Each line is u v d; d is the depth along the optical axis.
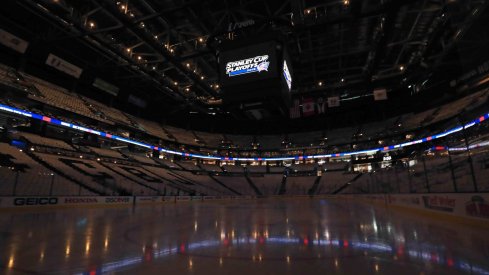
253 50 20.17
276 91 19.75
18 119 28.30
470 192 9.08
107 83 37.66
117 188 26.41
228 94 20.80
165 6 24.08
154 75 34.66
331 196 43.53
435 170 13.14
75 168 26.05
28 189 18.80
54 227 8.97
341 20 23.25
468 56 31.31
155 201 27.98
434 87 40.84
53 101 30.11
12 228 8.61
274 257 4.96
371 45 30.06
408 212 15.25
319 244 6.14
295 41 29.16
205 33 28.19
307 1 24.45
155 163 41.47
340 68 36.72
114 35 28.36
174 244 6.16
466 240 6.36
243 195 44.16
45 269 4.20
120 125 38.25
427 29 27.89
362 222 10.43
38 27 26.53
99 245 6.01
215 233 7.81
